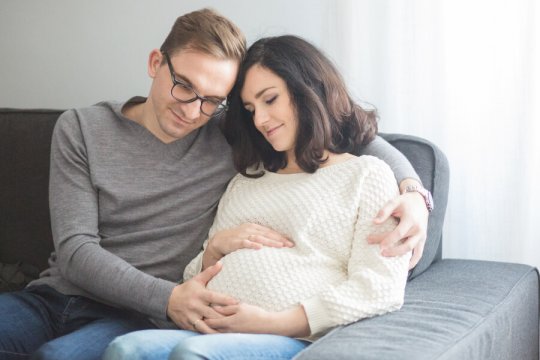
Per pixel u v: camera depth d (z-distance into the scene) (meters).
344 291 1.31
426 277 1.60
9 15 2.54
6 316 1.46
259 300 1.37
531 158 1.79
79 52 2.46
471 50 1.85
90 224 1.50
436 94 1.88
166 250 1.57
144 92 2.38
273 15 2.16
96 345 1.35
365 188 1.43
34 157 1.91
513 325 1.47
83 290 1.51
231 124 1.64
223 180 1.64
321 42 2.08
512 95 1.80
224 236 1.49
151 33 2.34
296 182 1.53
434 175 1.61
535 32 1.75
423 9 1.88
